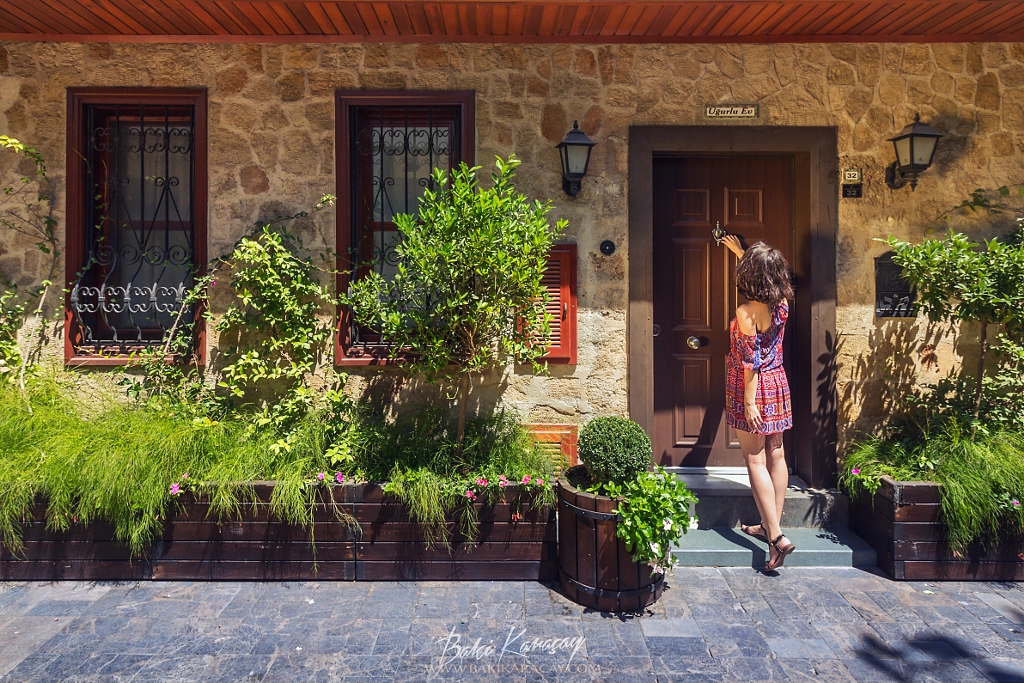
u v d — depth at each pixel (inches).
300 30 154.4
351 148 162.9
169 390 157.8
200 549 136.0
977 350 163.6
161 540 135.9
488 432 149.9
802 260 165.6
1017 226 162.6
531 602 127.9
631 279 160.6
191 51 158.7
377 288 151.1
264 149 159.8
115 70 158.4
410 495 132.0
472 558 136.5
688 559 143.2
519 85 159.8
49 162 159.2
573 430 160.9
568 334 159.2
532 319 138.1
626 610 124.0
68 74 158.2
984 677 103.3
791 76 160.9
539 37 157.8
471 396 161.0
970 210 162.7
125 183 166.9
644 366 160.9
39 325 158.7
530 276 132.6
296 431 145.3
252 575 136.2
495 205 126.6
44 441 139.3
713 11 143.3
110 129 165.8
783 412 138.0
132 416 146.2
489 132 159.9
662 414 175.0
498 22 149.9
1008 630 117.2
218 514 135.4
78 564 135.9
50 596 129.6
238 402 160.7
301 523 135.1
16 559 135.9
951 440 144.1
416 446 145.8
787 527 155.3
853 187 161.2
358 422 153.0
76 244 160.1
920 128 152.0
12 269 159.8
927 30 156.7
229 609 124.8
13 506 131.8
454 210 127.5
